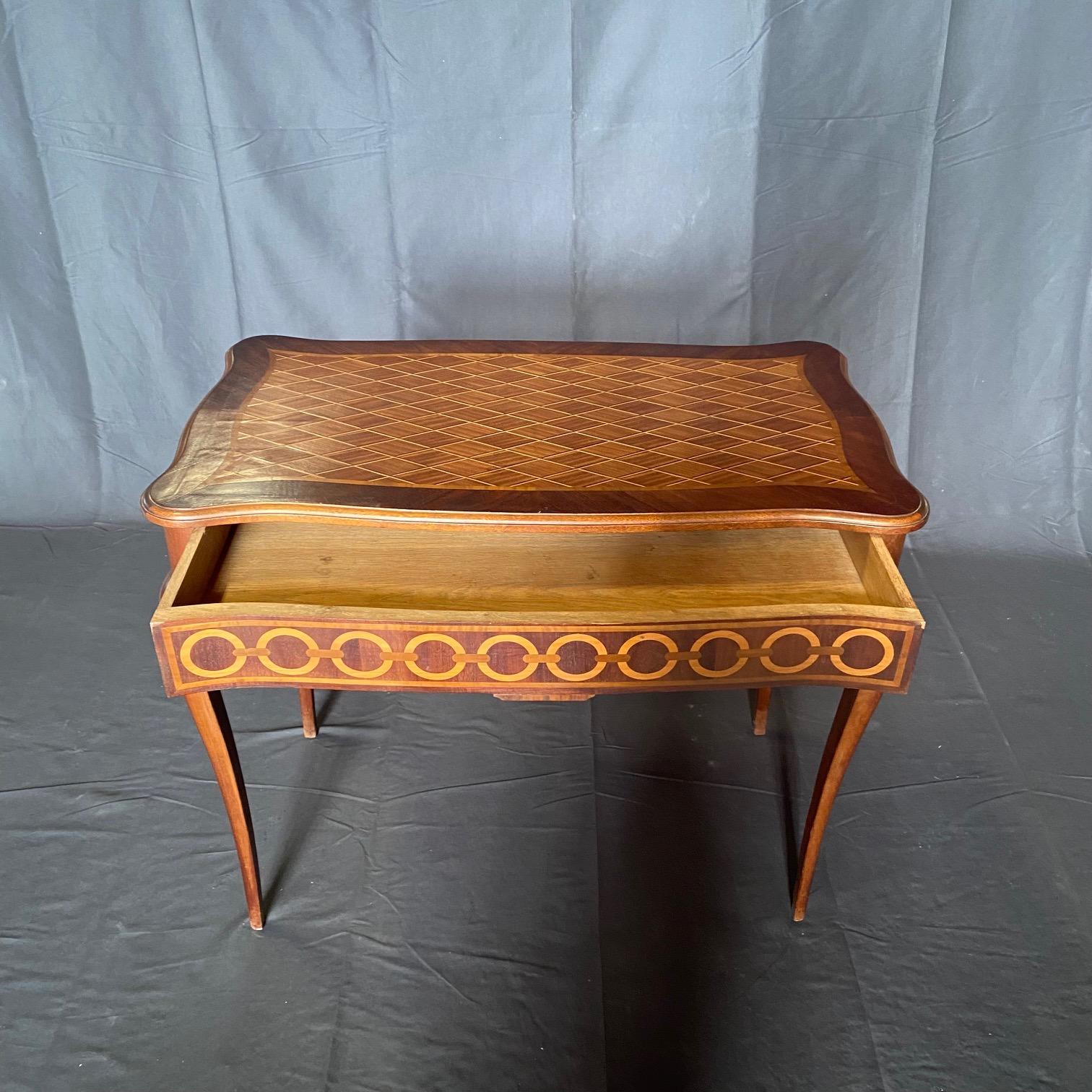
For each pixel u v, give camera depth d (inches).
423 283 96.7
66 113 88.1
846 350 98.0
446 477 57.1
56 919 66.5
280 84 87.0
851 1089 57.6
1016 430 100.3
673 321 97.5
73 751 79.9
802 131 87.9
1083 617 95.7
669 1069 58.5
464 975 63.6
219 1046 59.3
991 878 70.6
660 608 58.5
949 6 82.2
